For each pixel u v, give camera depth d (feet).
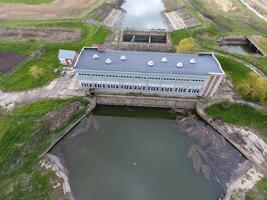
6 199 201.05
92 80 278.87
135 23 493.77
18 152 229.86
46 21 444.55
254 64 343.46
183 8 508.53
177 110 291.99
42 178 217.97
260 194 208.64
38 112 261.65
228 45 426.51
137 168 234.38
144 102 291.99
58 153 243.40
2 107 272.31
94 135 265.95
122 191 217.36
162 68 265.95
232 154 244.42
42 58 348.79
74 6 501.97
